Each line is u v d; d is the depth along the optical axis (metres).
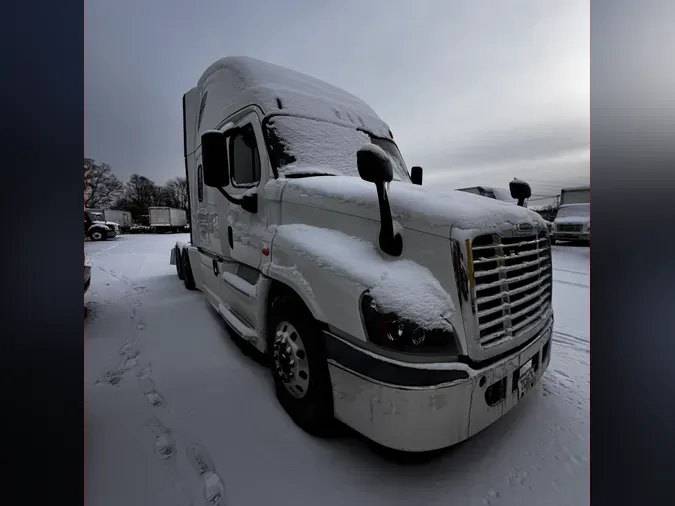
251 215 2.91
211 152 2.57
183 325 4.28
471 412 1.69
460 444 2.13
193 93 5.00
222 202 3.57
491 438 2.19
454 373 1.63
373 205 2.02
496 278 1.86
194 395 2.61
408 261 1.86
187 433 2.16
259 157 2.85
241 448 2.04
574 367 3.26
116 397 2.57
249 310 2.91
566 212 15.86
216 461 1.93
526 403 2.59
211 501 1.67
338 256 1.92
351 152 3.11
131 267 9.66
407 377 1.59
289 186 2.53
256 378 2.88
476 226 1.76
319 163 2.87
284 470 1.88
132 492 1.70
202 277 4.80
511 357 1.88
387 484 1.81
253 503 1.67
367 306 1.69
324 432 2.12
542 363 2.26
